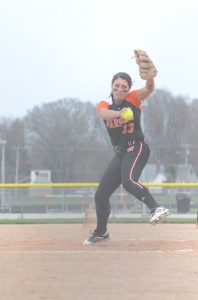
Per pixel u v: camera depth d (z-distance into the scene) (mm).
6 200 58938
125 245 23500
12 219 48344
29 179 166125
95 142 174750
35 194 59250
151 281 15336
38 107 182500
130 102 21500
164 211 20828
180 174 147750
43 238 28250
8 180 177375
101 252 21094
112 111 20828
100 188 23016
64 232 32312
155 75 20594
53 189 58156
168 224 40594
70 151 174500
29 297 13531
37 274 16406
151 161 159000
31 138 182750
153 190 58156
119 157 22297
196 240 26125
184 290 14195
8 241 25594
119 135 21781
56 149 174875
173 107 162750
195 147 161625
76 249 22203
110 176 22750
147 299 13281
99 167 173625
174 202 57344
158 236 29406
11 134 185500
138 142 21828
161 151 160125
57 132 178125
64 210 57156
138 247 22797
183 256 19859
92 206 27359
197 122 163750
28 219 47969
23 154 180375
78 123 176875
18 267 17625
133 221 44656
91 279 15641
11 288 14531
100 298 13391
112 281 15344
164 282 15180
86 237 28672
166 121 162250
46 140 178875
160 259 19172
